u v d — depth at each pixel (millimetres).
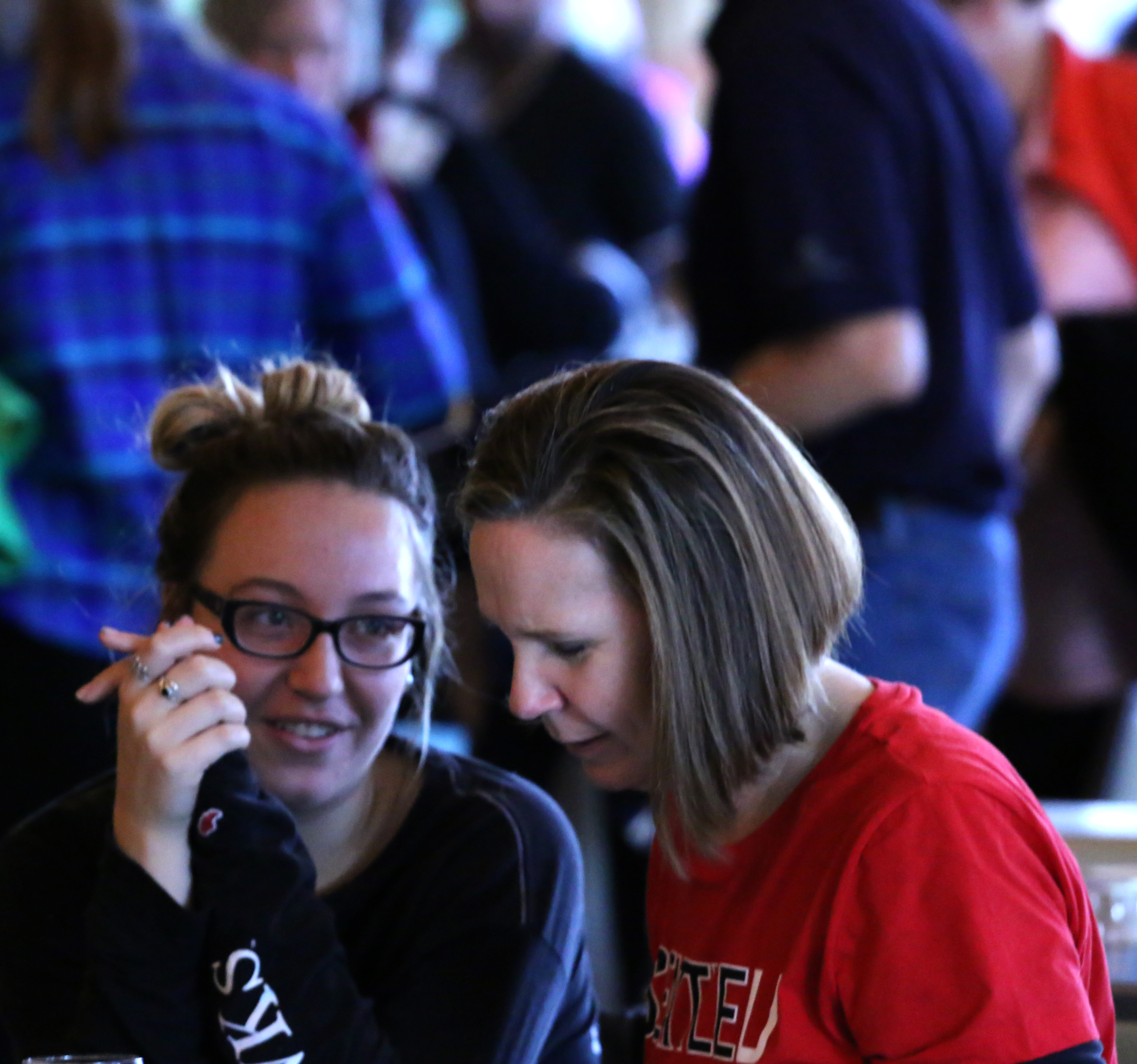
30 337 9547
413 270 10672
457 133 14164
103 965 5742
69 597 9430
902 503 10203
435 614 6656
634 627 5383
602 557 5309
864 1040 5223
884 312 9836
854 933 5242
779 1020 5387
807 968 5371
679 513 5301
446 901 6379
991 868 5125
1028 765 13703
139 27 9773
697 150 19328
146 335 9742
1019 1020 4957
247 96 9914
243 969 5770
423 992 6270
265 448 6414
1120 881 7180
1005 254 11047
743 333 10586
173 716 5801
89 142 9508
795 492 5531
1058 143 13188
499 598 5430
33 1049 6344
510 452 5426
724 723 5391
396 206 13859
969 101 10594
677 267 14102
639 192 15109
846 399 9945
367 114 14047
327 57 13227
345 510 6320
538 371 13859
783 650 5434
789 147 9953
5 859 6590
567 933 6488
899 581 10203
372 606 6309
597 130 14922
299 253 10156
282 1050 5777
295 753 6324
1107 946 6953
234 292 9938
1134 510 12562
